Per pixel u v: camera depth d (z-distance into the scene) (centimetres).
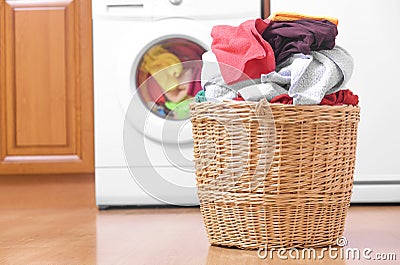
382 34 292
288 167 172
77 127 313
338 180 180
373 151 293
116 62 298
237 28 183
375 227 224
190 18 295
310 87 175
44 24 313
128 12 296
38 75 313
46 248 191
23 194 317
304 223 177
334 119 175
